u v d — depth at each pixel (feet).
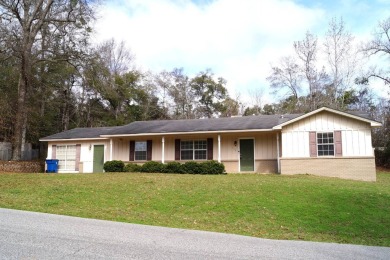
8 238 20.12
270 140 68.74
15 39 79.00
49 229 22.82
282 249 20.51
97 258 16.99
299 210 33.45
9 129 89.97
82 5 85.40
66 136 81.46
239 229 27.99
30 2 82.33
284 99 136.36
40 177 53.31
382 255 19.77
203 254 18.43
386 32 110.22
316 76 125.59
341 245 22.59
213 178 51.26
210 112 161.99
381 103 118.52
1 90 92.58
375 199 37.27
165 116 151.33
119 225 25.62
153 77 157.48
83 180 49.52
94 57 95.04
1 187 42.47
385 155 105.60
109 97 125.08
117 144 78.13
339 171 58.44
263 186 43.19
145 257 17.40
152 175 57.77
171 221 29.48
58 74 114.42
